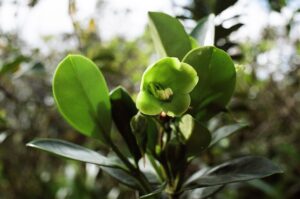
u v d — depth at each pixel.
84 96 0.27
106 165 0.26
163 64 0.22
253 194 0.73
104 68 0.56
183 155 0.25
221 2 0.37
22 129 0.69
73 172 0.70
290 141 0.69
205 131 0.24
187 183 0.28
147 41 0.77
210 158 0.52
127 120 0.27
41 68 0.52
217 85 0.25
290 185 0.72
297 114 0.69
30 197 0.73
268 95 0.68
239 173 0.27
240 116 0.65
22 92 0.72
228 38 0.40
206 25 0.29
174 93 0.23
